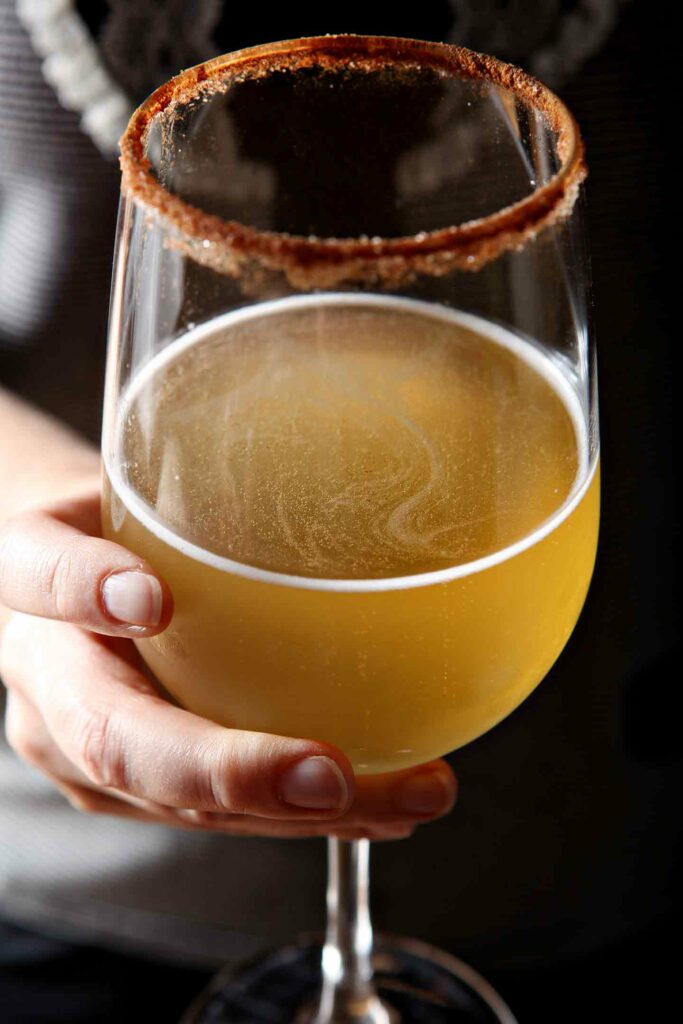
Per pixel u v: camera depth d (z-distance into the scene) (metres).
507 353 0.30
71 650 0.37
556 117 0.30
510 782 0.54
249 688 0.31
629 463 0.51
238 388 0.31
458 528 0.30
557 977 0.57
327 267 0.28
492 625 0.30
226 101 0.32
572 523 0.31
